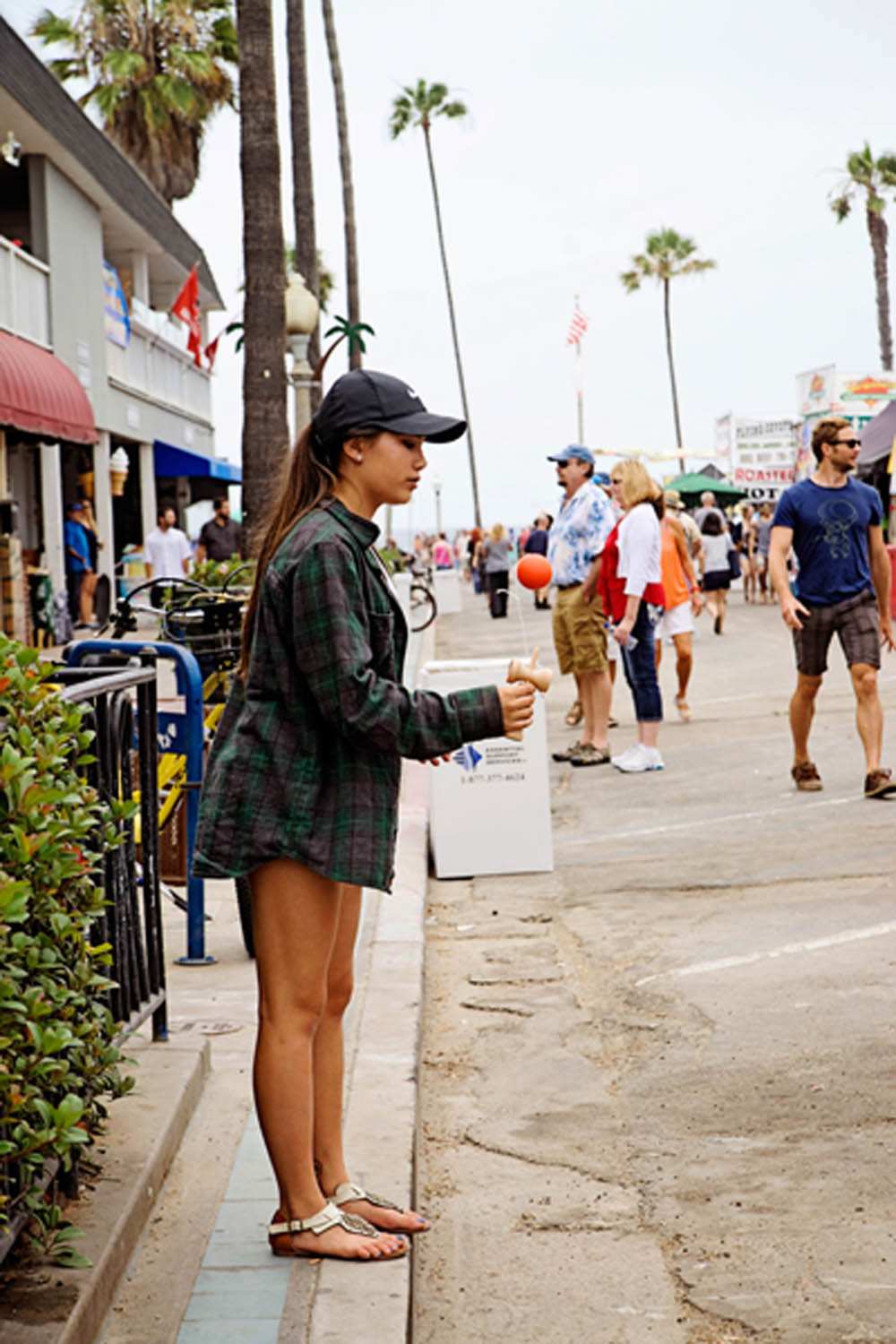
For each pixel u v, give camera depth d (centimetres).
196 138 4244
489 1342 395
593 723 1315
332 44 4066
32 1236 371
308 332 1941
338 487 392
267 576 381
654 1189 480
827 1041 596
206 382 4269
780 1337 388
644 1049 607
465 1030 646
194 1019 598
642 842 995
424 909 803
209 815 383
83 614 2738
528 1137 527
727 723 1493
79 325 2830
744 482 5688
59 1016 369
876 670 1073
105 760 473
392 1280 388
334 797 381
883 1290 408
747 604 3784
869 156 7419
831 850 928
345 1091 527
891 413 3312
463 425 393
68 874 359
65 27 4153
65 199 2753
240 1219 423
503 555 3784
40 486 2802
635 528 1219
